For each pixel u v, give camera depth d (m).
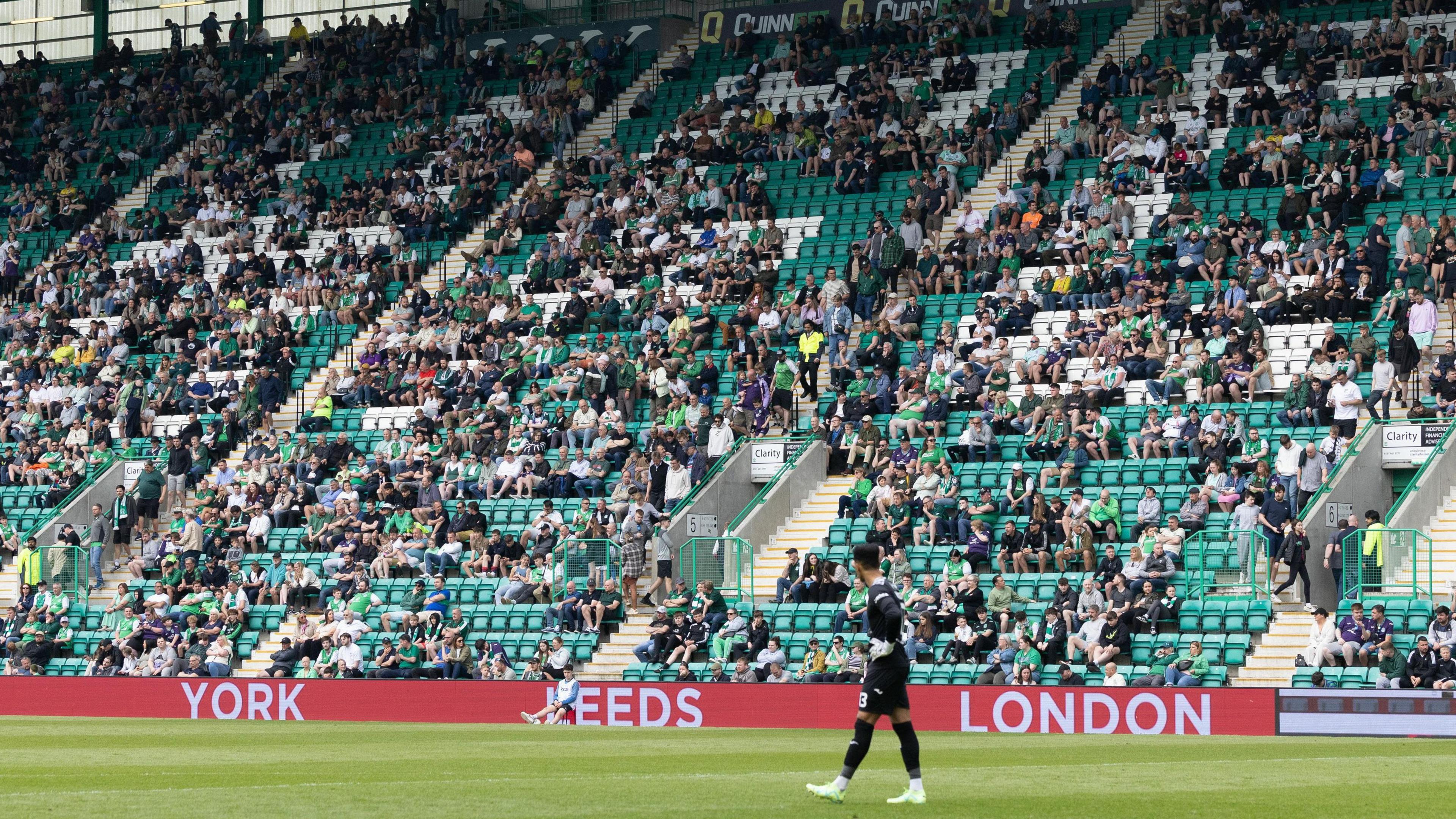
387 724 102.19
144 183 192.12
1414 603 101.38
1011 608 107.12
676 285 153.00
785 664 106.44
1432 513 111.62
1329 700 84.81
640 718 101.50
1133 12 174.25
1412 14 156.88
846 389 134.62
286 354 155.25
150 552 136.38
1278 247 133.50
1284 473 112.31
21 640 131.38
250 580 129.75
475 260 163.25
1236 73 156.25
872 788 50.97
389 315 160.75
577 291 152.75
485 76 193.88
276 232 173.75
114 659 125.62
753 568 118.25
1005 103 161.38
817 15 182.88
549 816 42.91
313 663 119.19
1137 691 89.88
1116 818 43.38
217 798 47.44
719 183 163.62
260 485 138.50
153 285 169.25
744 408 134.00
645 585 122.75
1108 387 126.19
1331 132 144.25
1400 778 56.19
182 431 147.12
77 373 158.62
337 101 192.00
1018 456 124.31
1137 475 118.31
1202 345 125.88
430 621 118.94
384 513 131.38
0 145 199.62
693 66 187.38
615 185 166.75
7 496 148.88
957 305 140.50
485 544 126.75
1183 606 106.25
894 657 45.12
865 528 120.31
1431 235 130.12
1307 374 119.62
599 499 128.88
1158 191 147.00
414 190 174.38
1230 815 44.47
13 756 67.44
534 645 118.56
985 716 94.19
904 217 147.00
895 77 172.12
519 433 134.25
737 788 50.78
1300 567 104.56
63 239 184.25
